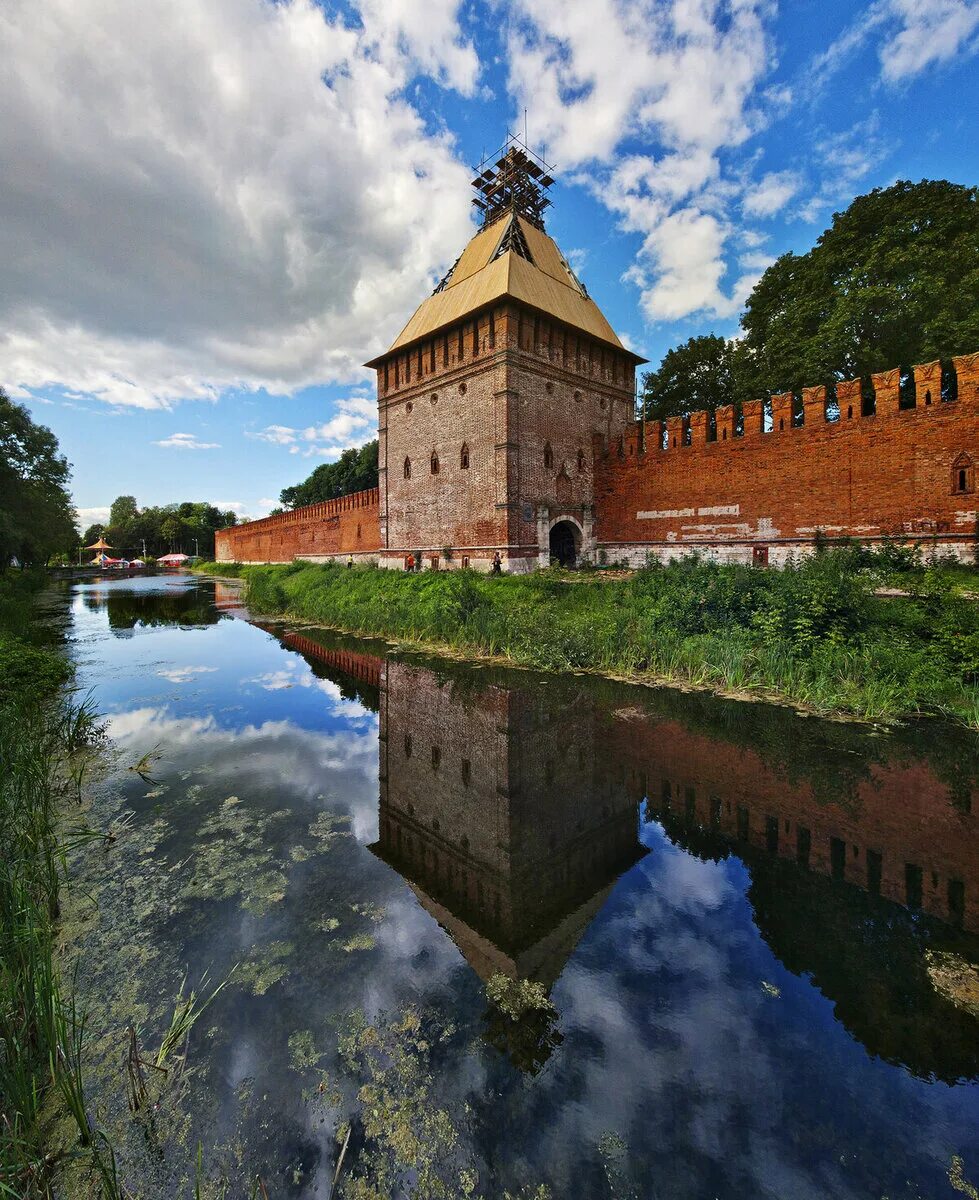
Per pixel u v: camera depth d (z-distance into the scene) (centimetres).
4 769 577
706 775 670
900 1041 303
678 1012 325
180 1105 276
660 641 1155
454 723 882
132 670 1295
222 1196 236
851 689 903
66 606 2823
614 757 730
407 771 709
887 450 1580
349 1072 292
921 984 343
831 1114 263
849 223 2164
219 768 722
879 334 1992
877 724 816
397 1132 260
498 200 2892
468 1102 273
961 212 1992
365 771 711
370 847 528
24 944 353
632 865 486
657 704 933
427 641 1538
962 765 679
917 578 1197
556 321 2220
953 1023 314
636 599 1466
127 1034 318
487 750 768
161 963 374
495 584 1861
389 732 854
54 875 436
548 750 759
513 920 416
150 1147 257
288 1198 234
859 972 355
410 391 2512
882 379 1587
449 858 508
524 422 2139
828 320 2027
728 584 1220
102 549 9681
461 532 2278
